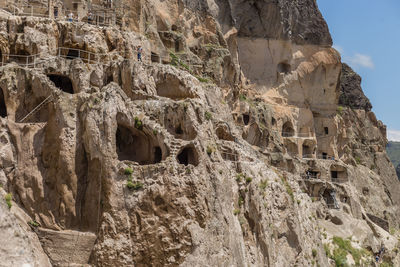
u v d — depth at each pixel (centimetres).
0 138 3278
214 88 4488
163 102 3506
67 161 3262
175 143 3347
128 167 3225
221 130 4116
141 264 3133
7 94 3372
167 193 3197
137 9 4391
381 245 5800
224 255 3262
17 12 3978
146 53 4166
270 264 3788
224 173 3528
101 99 3306
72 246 3153
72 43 3847
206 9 5425
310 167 6109
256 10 6091
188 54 4875
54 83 3556
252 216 3797
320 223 5438
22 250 2817
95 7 4347
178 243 3150
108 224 3133
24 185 3278
